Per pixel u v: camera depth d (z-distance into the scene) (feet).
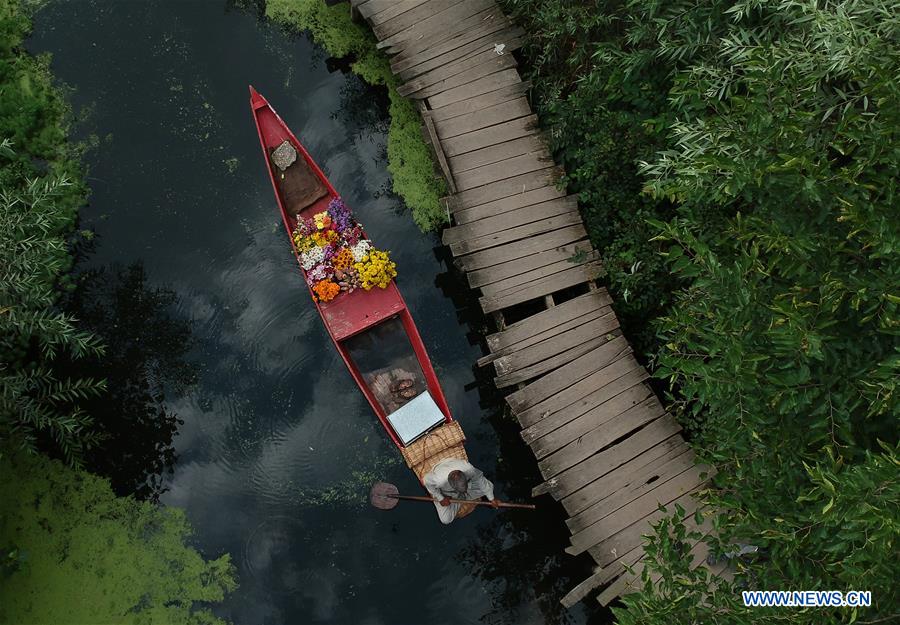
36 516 26.32
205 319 29.09
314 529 26.99
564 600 23.70
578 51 27.07
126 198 30.04
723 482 19.47
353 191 30.63
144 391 28.30
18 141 29.35
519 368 25.68
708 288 16.33
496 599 26.53
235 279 29.48
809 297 15.38
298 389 28.43
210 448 27.84
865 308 15.11
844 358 15.24
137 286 29.30
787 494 16.75
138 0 32.09
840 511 13.16
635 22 24.26
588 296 26.48
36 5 31.71
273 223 30.09
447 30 29.40
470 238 26.89
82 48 31.42
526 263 26.81
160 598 25.99
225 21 32.27
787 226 15.85
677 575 17.38
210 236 29.91
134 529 26.68
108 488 27.09
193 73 31.53
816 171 14.29
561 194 27.53
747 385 15.33
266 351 28.78
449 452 25.27
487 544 27.02
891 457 12.76
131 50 31.55
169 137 30.76
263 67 31.91
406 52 29.14
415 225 30.37
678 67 24.21
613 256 26.96
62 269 28.66
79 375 28.09
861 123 15.40
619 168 26.73
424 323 29.58
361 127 31.60
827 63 16.61
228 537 26.86
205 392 28.40
